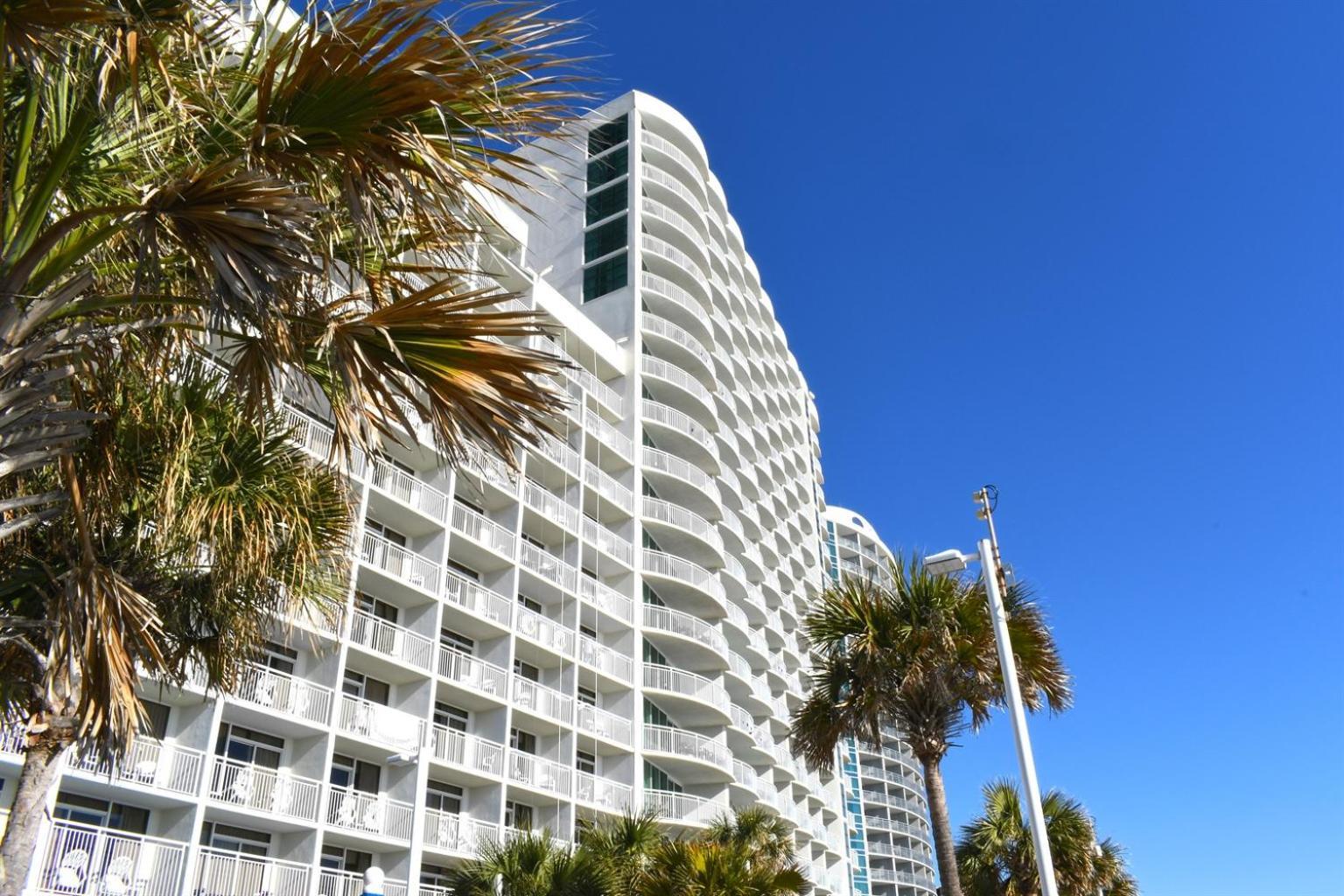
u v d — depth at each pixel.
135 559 10.34
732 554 58.44
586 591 42.75
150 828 23.44
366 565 30.48
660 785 43.44
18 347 5.87
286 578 10.98
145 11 6.15
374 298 7.12
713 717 46.41
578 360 49.59
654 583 47.28
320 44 5.80
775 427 76.00
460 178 6.27
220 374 10.09
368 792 30.09
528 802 36.00
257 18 6.68
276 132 5.93
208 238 5.73
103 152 6.71
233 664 11.51
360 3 5.79
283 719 26.38
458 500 37.78
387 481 33.25
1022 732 13.03
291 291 6.29
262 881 24.45
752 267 80.12
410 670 31.25
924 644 15.72
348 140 6.10
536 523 40.50
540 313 6.50
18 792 9.03
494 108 6.23
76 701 9.23
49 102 6.16
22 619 7.57
